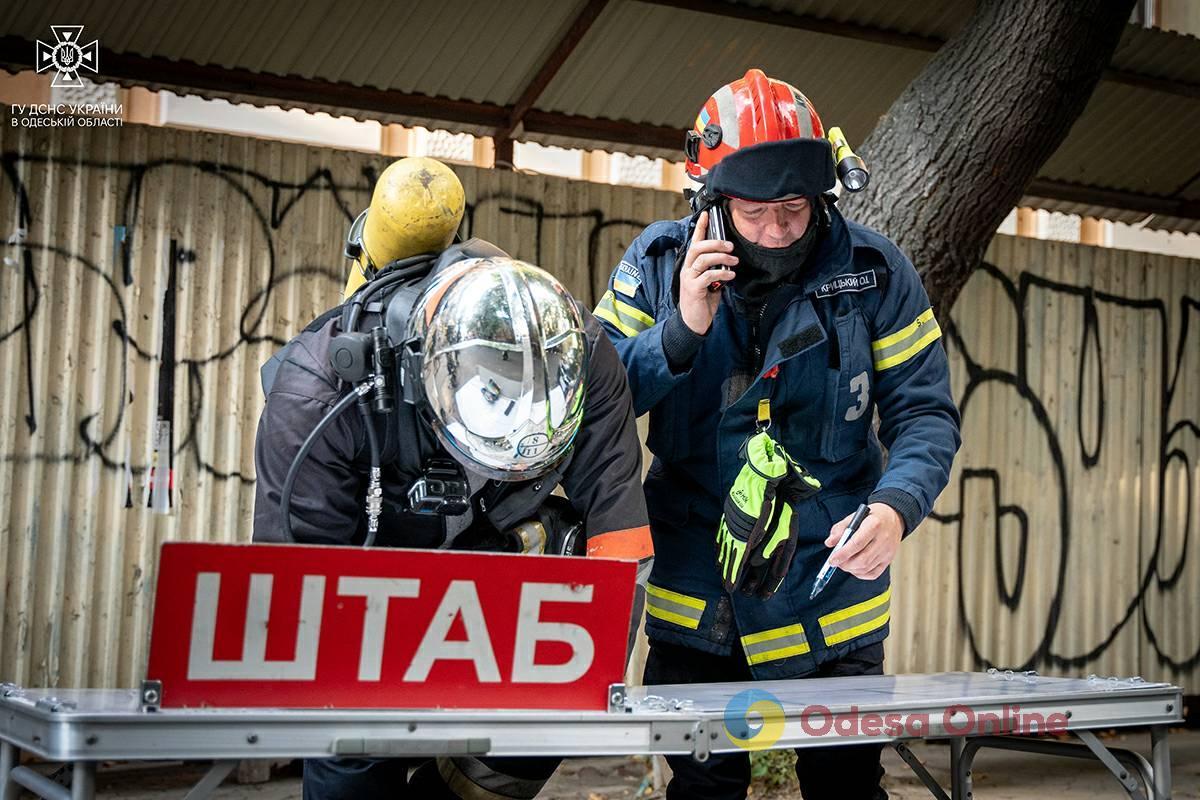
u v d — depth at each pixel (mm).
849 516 2768
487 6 5539
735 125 2768
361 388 2191
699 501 2967
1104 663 7461
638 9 5754
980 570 7133
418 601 1939
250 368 5625
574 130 6426
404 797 2441
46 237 5320
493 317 2131
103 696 2078
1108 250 7543
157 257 5484
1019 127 4641
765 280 2771
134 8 5230
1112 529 7512
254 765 5457
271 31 5473
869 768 2969
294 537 2238
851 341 2844
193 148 5543
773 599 2887
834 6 5926
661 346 2686
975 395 7148
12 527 5254
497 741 1933
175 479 5492
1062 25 4570
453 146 7723
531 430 2148
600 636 2043
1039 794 5727
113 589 5395
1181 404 7754
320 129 7344
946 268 4766
